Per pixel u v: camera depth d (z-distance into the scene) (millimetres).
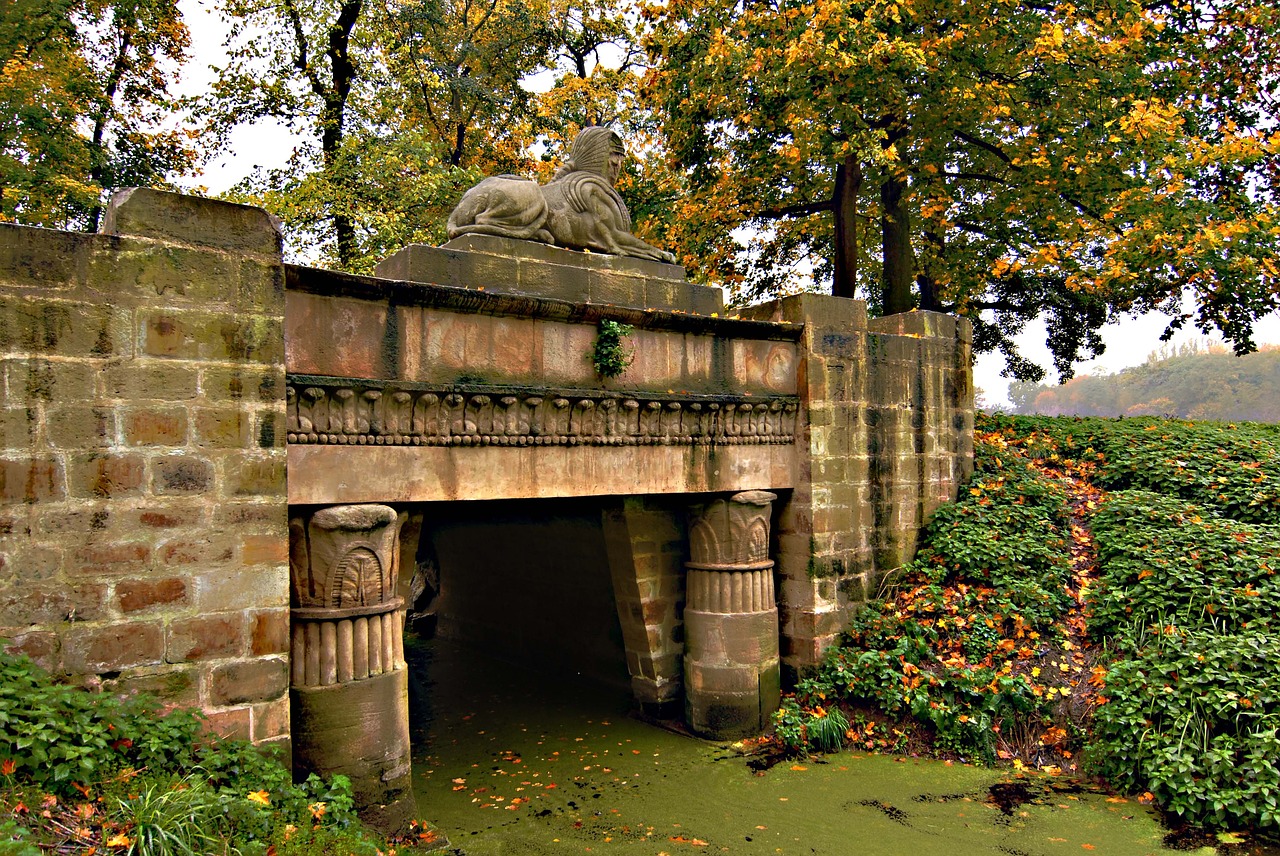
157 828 4316
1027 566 9625
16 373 4887
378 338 6359
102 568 5121
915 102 13578
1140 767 7281
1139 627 8375
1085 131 13391
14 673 4645
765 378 8992
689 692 9031
